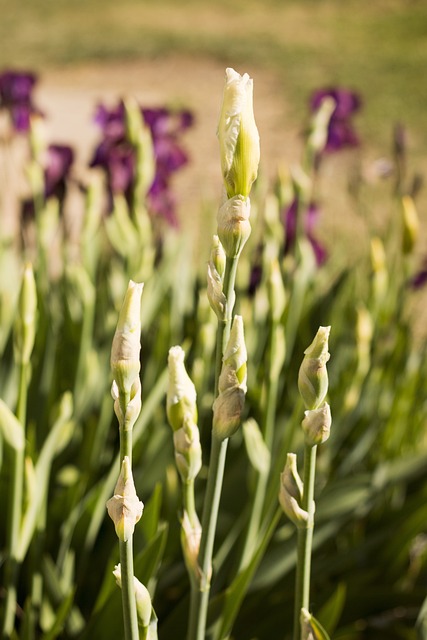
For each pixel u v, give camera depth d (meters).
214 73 9.20
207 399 1.97
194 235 3.73
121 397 1.03
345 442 2.15
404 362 2.23
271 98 8.09
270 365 1.43
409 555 1.98
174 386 1.11
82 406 1.95
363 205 2.71
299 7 12.20
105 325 2.19
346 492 1.82
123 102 1.94
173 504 1.71
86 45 10.20
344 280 2.38
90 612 1.68
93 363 2.00
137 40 10.32
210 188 5.52
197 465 1.14
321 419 1.08
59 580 1.58
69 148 2.16
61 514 1.65
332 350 2.24
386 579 1.94
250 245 2.24
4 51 10.14
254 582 1.66
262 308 1.86
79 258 2.34
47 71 9.33
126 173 2.16
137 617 1.09
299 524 1.12
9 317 2.00
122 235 2.04
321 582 1.88
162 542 1.35
